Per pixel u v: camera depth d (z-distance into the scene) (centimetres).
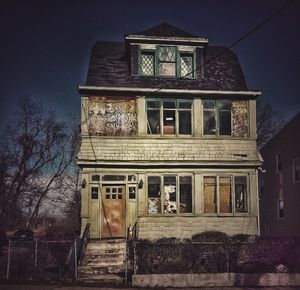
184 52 2339
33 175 5000
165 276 1449
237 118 2242
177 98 2222
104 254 1844
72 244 1750
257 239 1631
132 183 2130
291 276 1488
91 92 2162
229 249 1524
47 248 1866
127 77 2275
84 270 1672
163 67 2317
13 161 4850
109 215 2095
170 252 1496
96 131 2139
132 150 2138
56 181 5059
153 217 2109
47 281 1491
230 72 2434
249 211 2167
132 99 2194
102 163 2098
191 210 2142
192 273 1470
